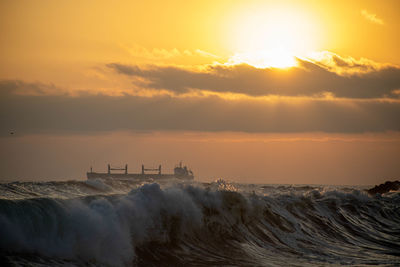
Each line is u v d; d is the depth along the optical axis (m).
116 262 44.69
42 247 40.81
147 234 51.06
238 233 62.62
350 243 71.12
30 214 41.69
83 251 43.06
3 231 39.47
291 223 72.94
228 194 66.31
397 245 73.19
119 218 47.97
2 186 67.44
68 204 45.34
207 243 57.12
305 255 59.69
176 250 52.16
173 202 56.44
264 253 58.31
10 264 37.16
